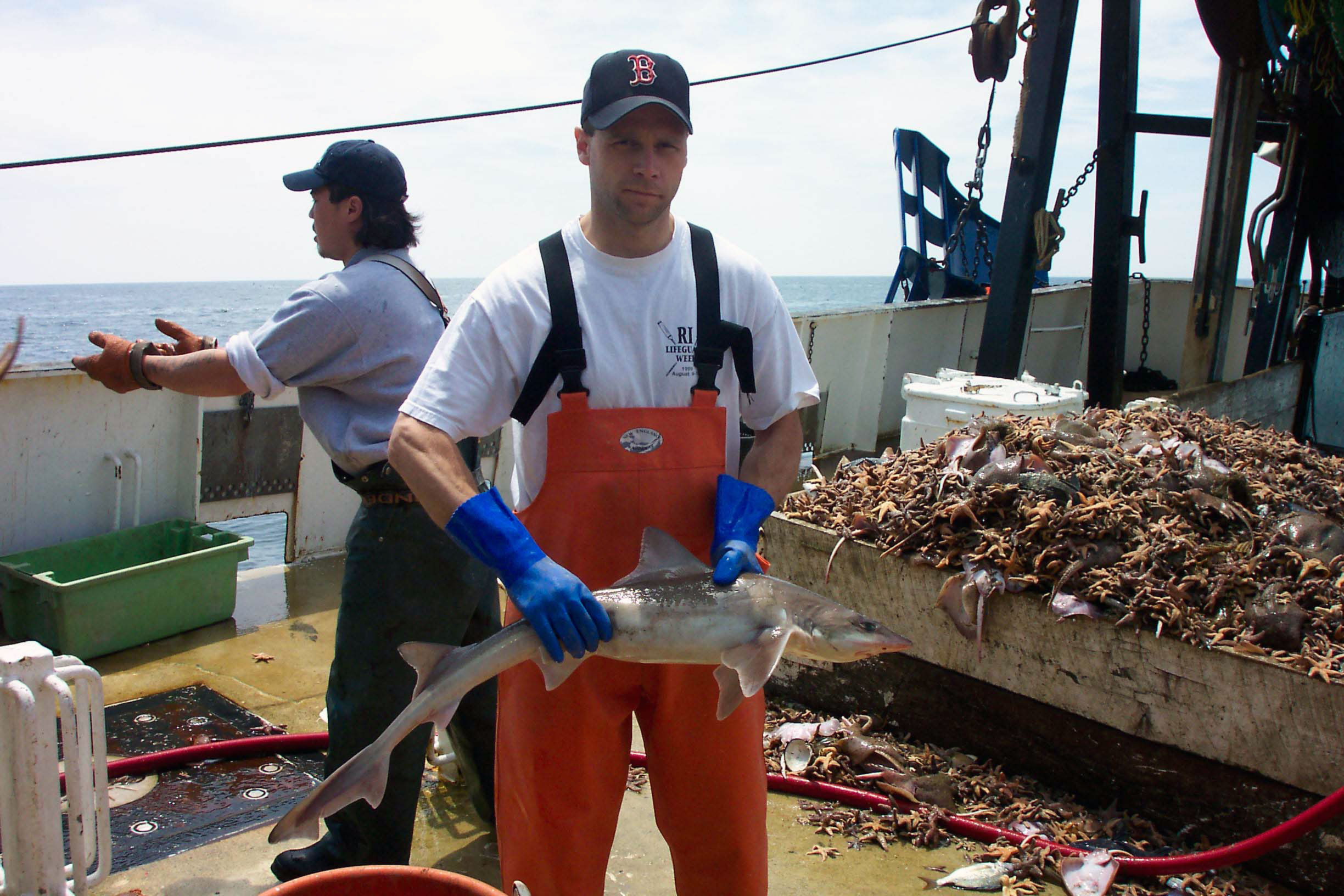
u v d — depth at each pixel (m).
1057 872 3.35
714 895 2.34
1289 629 3.38
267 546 9.88
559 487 2.16
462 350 2.14
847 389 9.19
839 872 3.38
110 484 5.52
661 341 2.17
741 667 1.91
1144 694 3.54
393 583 2.93
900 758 4.03
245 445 6.02
